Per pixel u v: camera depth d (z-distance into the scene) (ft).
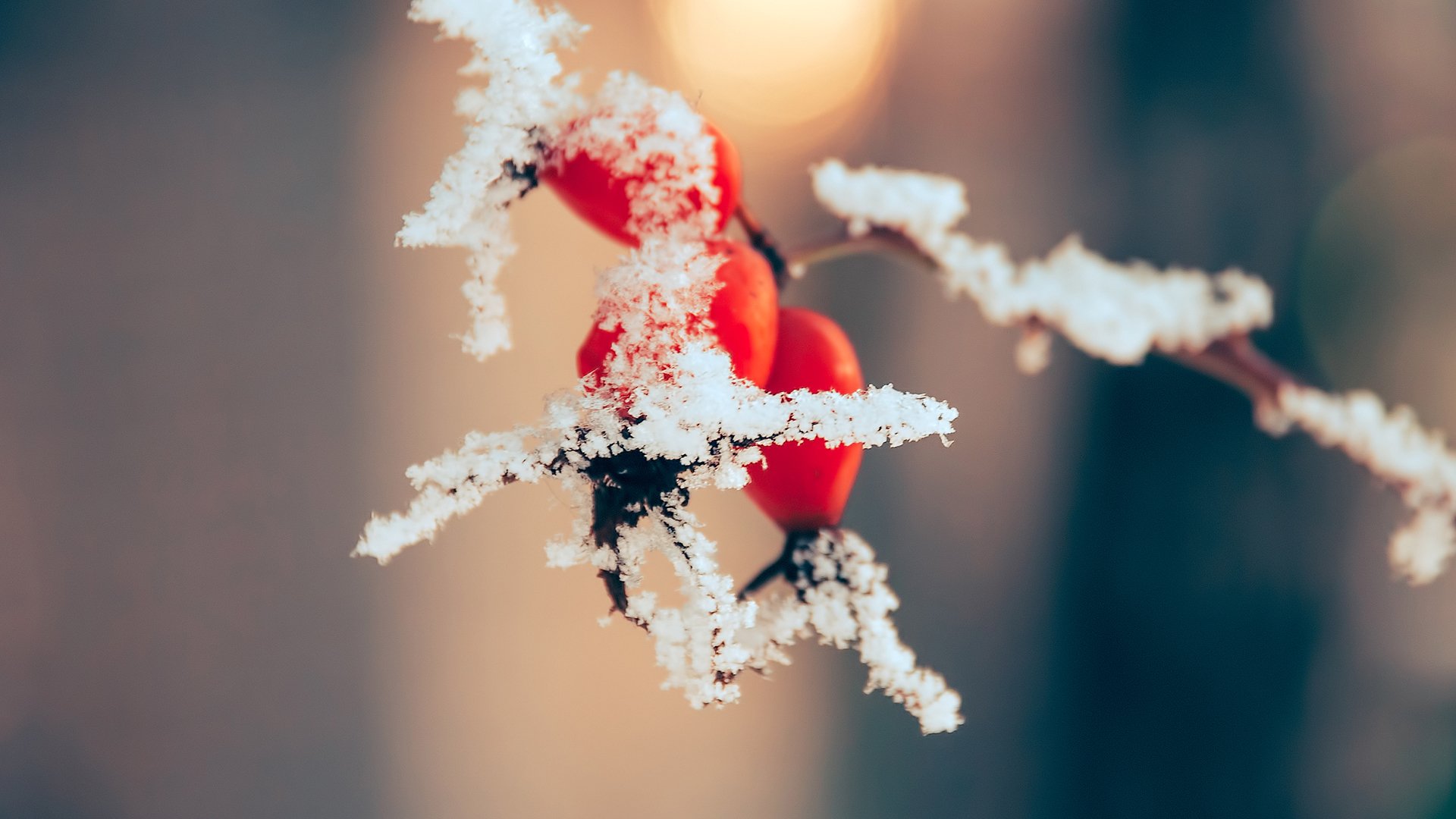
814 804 3.52
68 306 3.29
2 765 3.15
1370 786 3.12
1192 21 3.39
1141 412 3.40
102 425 3.29
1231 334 1.26
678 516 0.82
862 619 0.86
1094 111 3.55
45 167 3.27
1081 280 1.16
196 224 3.36
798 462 0.87
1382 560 3.14
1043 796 3.50
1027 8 3.57
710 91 3.49
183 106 3.36
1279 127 3.32
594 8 3.37
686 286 0.84
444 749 3.37
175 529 3.32
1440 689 3.11
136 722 3.24
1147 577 3.34
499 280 3.36
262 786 3.28
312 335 3.41
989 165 3.62
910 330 3.65
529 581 3.45
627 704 3.46
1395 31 3.26
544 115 0.85
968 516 3.66
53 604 3.24
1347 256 3.26
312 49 3.43
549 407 0.82
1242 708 3.20
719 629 0.82
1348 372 3.22
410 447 3.42
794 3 3.48
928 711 0.85
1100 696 3.43
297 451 3.39
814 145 3.56
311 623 3.36
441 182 0.84
